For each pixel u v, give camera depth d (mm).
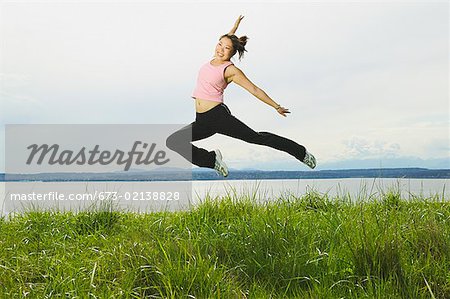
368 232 4422
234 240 4816
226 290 3752
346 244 4465
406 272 3965
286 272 4152
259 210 6000
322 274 4086
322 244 4758
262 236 4703
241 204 6512
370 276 3914
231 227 5309
